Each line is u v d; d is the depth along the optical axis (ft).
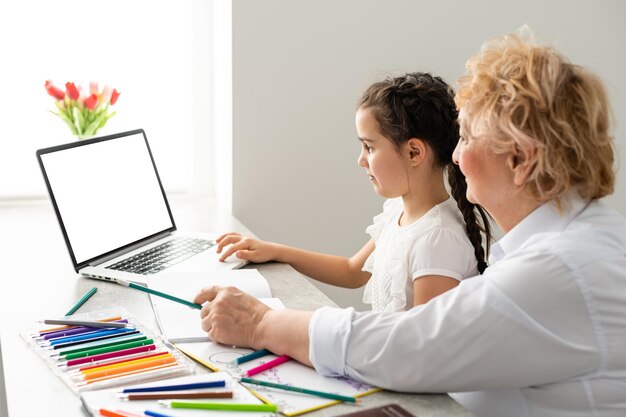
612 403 3.16
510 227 3.48
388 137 4.68
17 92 7.30
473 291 3.21
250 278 4.81
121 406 3.14
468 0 7.72
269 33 7.15
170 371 3.48
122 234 5.52
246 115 7.25
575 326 3.09
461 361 3.16
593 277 3.09
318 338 3.46
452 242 4.50
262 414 3.10
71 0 7.34
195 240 5.85
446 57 7.79
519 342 3.09
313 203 7.65
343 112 7.54
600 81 3.29
